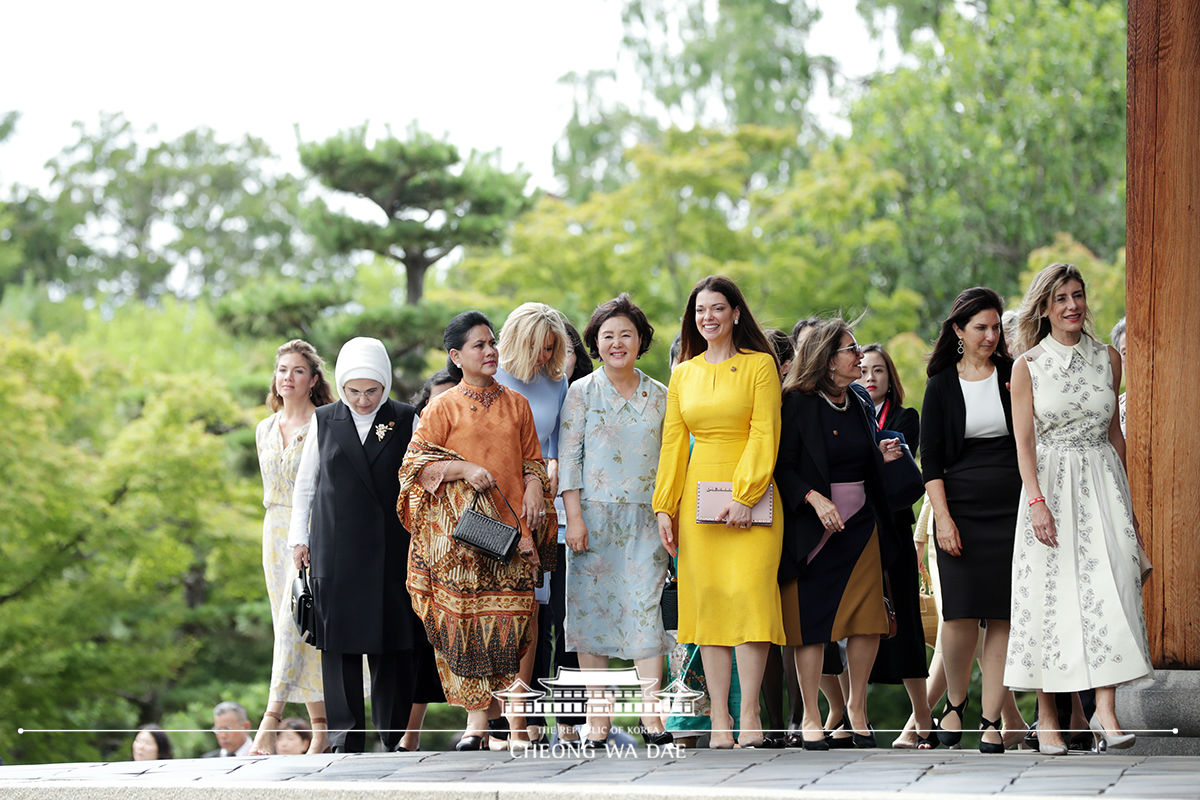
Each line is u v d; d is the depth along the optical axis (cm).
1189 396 1795
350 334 5306
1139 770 1390
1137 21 1839
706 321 1784
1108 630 1605
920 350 5491
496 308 5969
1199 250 1797
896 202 6569
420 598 1761
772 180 7812
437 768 1518
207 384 5878
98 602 5406
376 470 1855
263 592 5953
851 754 1641
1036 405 1653
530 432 1809
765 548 1758
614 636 1817
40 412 5559
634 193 6519
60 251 12419
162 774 1539
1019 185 6075
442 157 5578
